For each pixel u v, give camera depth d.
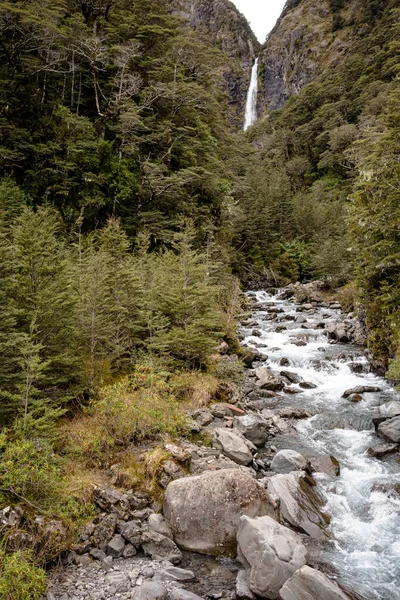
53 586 6.27
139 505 8.09
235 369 15.54
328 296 37.91
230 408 12.91
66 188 27.88
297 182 84.81
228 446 10.38
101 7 39.09
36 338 9.76
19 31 28.80
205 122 43.53
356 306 22.34
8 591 5.56
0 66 29.95
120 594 6.19
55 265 10.41
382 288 16.20
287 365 18.50
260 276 46.59
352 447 11.45
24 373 8.37
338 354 19.11
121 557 7.11
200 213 35.66
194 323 14.26
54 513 7.07
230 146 48.25
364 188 19.22
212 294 16.64
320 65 140.25
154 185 31.00
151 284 15.34
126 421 9.87
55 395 10.16
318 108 100.00
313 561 7.11
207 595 6.35
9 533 6.41
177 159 35.34
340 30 148.38
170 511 7.82
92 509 7.63
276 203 55.44
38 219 13.20
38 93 31.53
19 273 9.87
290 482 8.92
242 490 7.84
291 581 6.12
